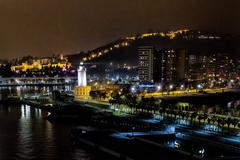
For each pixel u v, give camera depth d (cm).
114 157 19600
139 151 18988
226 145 19725
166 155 18000
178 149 19350
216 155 18412
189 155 17600
